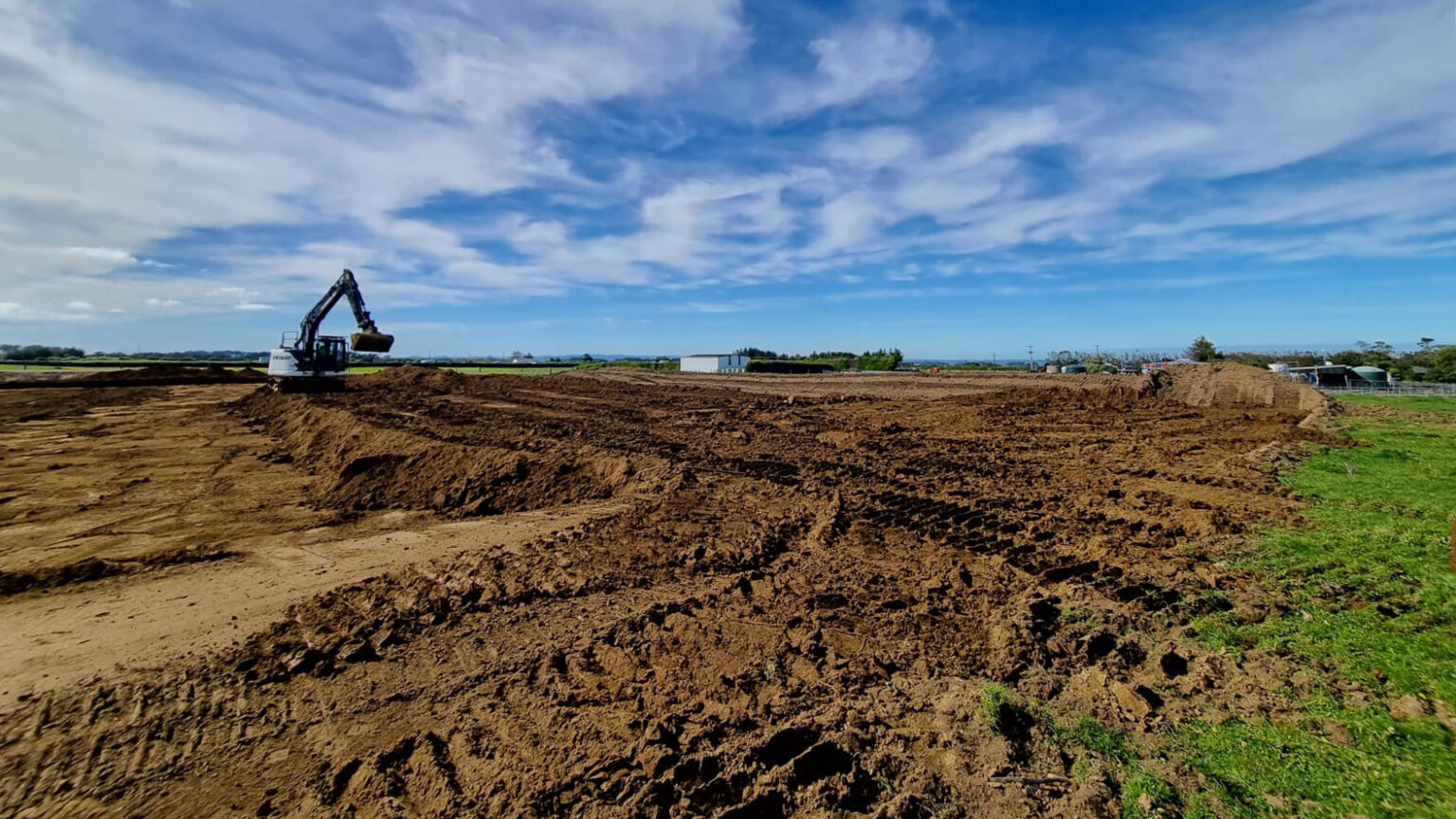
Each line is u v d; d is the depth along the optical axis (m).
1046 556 7.91
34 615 6.44
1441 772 3.56
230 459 14.62
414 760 4.13
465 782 3.90
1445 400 23.58
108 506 10.67
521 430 17.30
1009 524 9.28
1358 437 15.05
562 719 4.55
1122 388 26.83
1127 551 7.93
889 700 4.71
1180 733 4.19
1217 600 6.26
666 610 6.36
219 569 7.80
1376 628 5.38
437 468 11.66
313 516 10.11
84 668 5.39
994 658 5.31
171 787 3.95
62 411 22.38
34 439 17.05
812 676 5.10
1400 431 15.72
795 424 21.03
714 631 5.89
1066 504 10.48
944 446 16.59
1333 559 7.12
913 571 7.49
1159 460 14.23
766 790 3.72
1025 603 6.25
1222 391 24.61
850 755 4.05
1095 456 14.93
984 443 17.17
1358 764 3.70
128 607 6.65
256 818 3.70
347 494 11.08
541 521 9.75
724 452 15.09
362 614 6.39
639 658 5.43
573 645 5.71
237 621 6.30
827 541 8.55
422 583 7.18
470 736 4.37
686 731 4.34
